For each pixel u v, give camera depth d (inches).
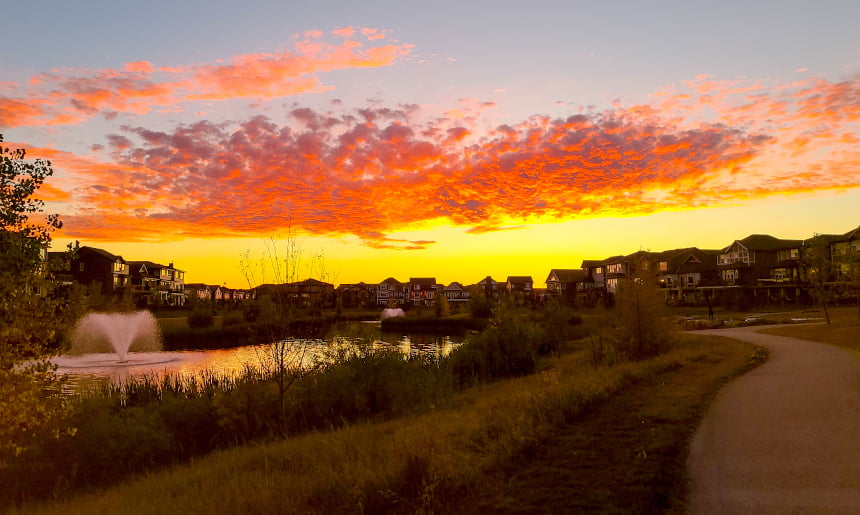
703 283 3548.2
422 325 3166.8
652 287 927.7
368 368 740.0
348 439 457.4
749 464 310.5
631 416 426.6
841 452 327.0
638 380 603.2
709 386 549.3
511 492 280.2
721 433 375.2
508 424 403.9
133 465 524.7
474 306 3149.6
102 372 1327.5
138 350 1850.4
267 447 503.2
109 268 3752.5
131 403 776.3
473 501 274.2
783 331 1250.6
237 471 399.9
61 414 452.8
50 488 470.9
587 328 1797.5
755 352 841.5
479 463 323.0
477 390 794.2
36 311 362.6
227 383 834.2
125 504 362.3
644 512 246.5
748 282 3225.9
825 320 1563.7
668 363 715.4
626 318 924.0
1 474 474.9
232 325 2416.3
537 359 1075.9
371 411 707.4
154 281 4505.4
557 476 299.0
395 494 274.1
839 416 416.2
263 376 768.9
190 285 6117.1
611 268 4564.5
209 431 618.5
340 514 275.6
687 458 323.6
